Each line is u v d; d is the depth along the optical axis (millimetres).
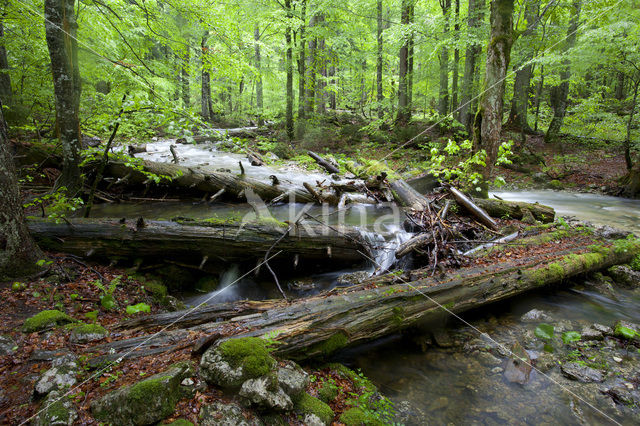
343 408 2635
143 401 2029
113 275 4230
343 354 3545
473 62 13609
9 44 8180
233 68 8711
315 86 18328
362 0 15797
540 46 11344
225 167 10328
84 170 7215
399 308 3541
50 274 3816
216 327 3117
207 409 2137
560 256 5027
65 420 1972
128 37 9125
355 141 15828
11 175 3555
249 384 2229
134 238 4492
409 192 8055
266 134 18156
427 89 18688
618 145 14359
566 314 4355
